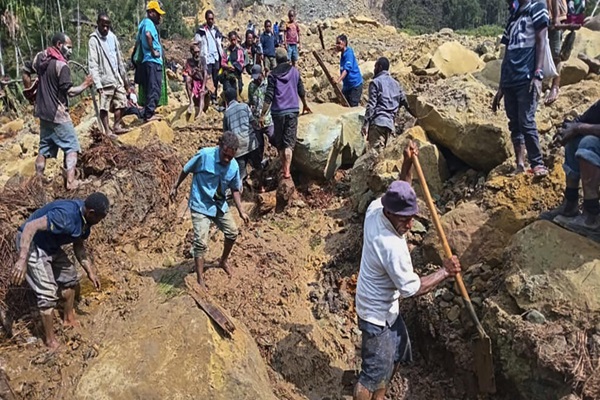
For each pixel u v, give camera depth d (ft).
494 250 16.44
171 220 21.53
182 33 98.99
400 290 12.76
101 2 81.56
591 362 12.60
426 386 15.65
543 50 15.96
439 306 16.08
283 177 22.84
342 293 18.62
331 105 27.30
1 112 49.98
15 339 16.16
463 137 19.27
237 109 23.20
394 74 32.07
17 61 54.65
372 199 20.65
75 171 21.85
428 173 19.93
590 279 13.69
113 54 25.72
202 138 27.91
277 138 22.74
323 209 22.82
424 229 18.70
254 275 18.80
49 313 15.65
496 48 36.19
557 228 14.83
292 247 20.58
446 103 20.27
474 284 15.98
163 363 14.34
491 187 17.54
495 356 14.30
